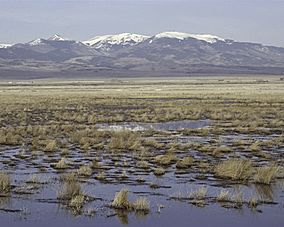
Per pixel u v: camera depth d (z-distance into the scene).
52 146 33.22
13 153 32.12
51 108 73.50
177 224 16.69
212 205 19.16
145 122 55.22
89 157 30.58
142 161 27.89
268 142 37.16
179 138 41.25
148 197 20.30
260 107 75.62
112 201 19.48
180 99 97.75
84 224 16.59
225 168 24.83
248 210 18.47
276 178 24.31
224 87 172.50
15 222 16.73
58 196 20.08
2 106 76.12
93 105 80.75
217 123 54.06
